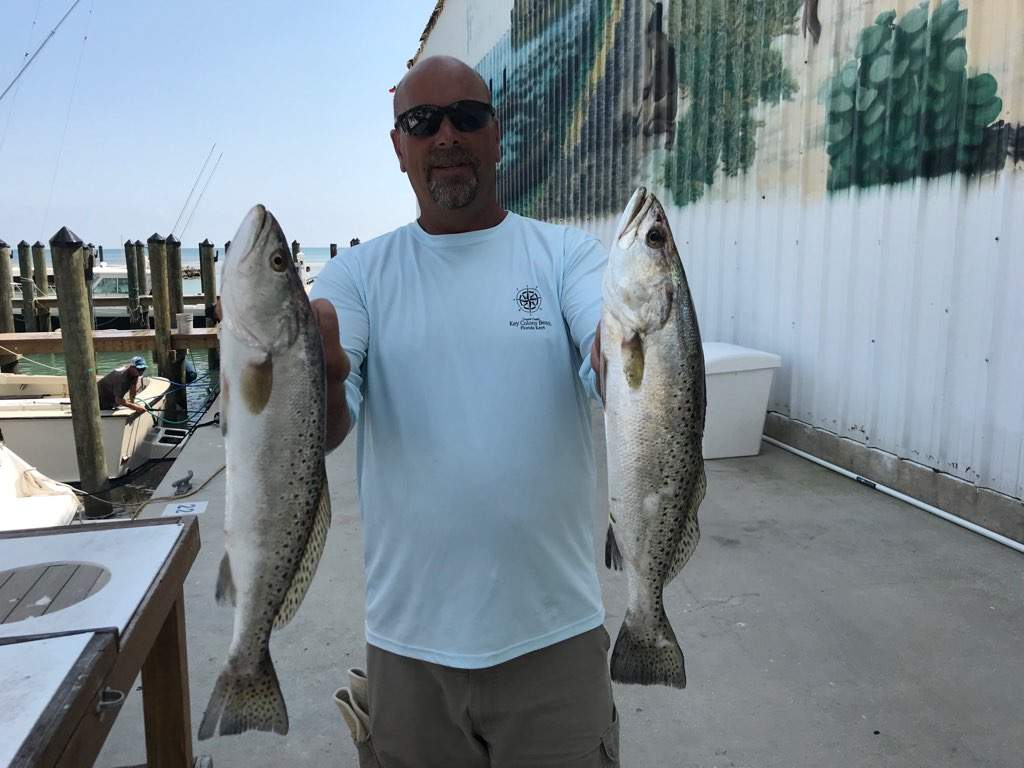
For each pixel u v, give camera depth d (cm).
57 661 147
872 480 509
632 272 185
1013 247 405
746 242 625
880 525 446
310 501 171
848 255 518
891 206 480
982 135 418
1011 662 307
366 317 192
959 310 438
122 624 168
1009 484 416
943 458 455
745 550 417
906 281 473
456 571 178
